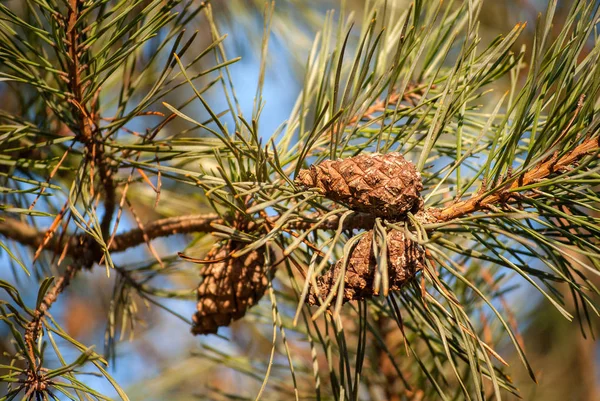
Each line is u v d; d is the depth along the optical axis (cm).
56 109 75
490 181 71
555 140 70
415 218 69
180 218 78
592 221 70
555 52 70
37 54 73
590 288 73
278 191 74
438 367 76
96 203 76
